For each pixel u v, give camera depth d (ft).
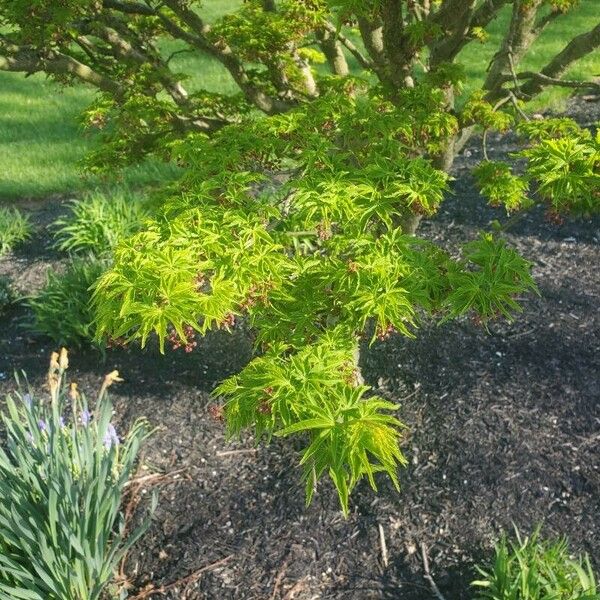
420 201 7.80
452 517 10.95
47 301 16.05
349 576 10.26
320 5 10.73
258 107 12.58
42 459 10.00
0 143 27.09
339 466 5.74
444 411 12.87
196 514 11.35
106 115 13.05
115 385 14.30
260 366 7.27
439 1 12.23
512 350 14.23
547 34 34.68
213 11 42.83
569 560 9.97
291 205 8.52
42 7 11.00
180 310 6.37
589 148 7.43
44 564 9.36
